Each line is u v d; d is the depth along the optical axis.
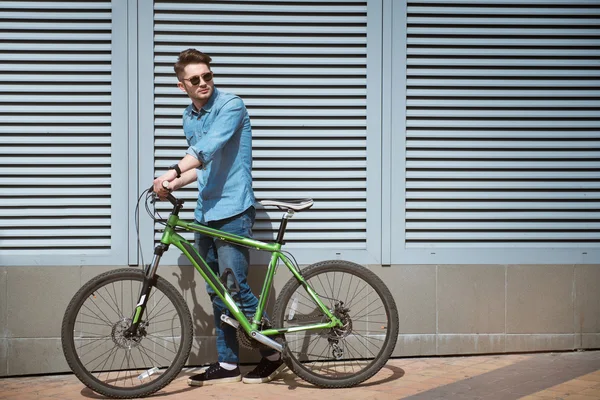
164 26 4.30
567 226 4.46
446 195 4.45
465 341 4.44
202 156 3.62
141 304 3.78
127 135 4.30
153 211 4.31
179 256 4.30
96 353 4.18
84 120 4.27
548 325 4.46
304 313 3.95
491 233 4.46
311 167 4.39
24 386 4.01
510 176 4.46
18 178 4.26
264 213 4.37
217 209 3.82
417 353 4.42
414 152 4.44
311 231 4.41
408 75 4.42
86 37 4.26
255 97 4.38
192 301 4.30
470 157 4.44
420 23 4.40
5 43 4.24
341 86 4.41
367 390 3.77
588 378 3.90
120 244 4.30
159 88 4.31
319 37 4.38
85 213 4.29
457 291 4.44
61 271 4.26
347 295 4.30
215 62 4.33
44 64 4.26
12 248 4.27
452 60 4.42
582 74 4.46
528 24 4.43
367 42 4.39
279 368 4.23
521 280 4.46
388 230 4.42
